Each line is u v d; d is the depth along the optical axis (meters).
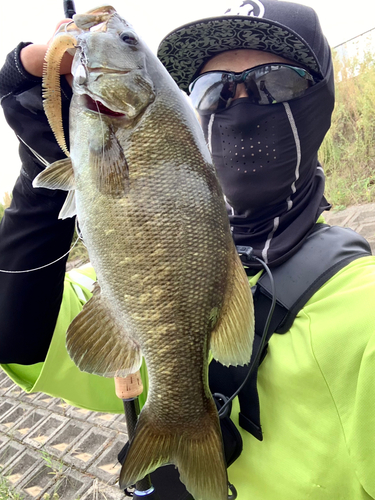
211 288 0.27
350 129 1.41
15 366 0.35
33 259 0.30
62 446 0.71
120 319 0.26
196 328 0.27
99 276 0.26
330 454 0.28
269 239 0.37
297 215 0.38
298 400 0.30
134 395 0.32
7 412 0.89
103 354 0.27
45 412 0.84
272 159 0.38
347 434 0.28
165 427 0.28
